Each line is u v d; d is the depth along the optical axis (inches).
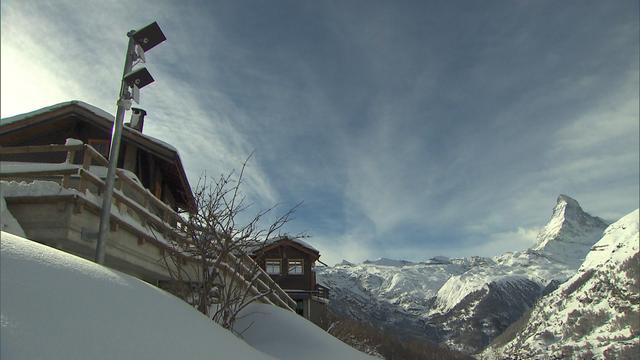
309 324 662.5
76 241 351.9
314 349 559.2
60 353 164.4
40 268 206.4
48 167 408.2
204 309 462.3
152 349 201.6
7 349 152.5
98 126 737.6
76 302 197.5
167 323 234.7
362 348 1759.4
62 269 216.8
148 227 472.7
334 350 576.4
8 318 166.1
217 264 490.6
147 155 780.6
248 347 301.3
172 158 731.4
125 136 727.1
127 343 193.5
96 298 210.2
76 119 741.3
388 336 2399.1
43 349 161.3
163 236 506.0
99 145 735.1
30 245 225.5
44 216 347.3
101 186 391.2
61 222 344.8
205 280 478.6
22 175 370.3
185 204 963.3
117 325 201.0
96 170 621.6
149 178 778.2
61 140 740.7
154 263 481.7
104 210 340.5
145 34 360.8
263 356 303.7
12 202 348.2
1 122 714.8
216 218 501.0
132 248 434.3
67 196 346.0
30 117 722.2
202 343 242.7
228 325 480.1
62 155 730.8
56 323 177.8
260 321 617.3
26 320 170.4
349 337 1583.4
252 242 556.4
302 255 1488.7
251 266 599.8
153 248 480.7
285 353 534.9
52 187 350.9
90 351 174.7
